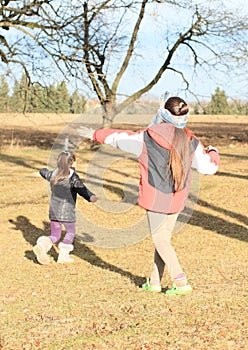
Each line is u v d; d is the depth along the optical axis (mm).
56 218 6840
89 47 12438
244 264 6832
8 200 12344
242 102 24016
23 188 14281
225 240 8297
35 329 4562
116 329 4551
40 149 27016
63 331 4512
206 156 5336
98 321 4738
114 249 7715
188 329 4508
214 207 11305
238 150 26547
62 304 5238
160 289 5633
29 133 36906
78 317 4855
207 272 6457
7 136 33875
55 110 13914
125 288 5793
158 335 4375
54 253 7578
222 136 34500
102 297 5449
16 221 9898
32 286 5902
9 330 4547
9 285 5941
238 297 5379
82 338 4332
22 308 5133
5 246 7953
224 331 4449
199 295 5453
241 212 10742
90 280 6152
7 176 16875
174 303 5199
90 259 7207
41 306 5188
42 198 12625
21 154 24703
